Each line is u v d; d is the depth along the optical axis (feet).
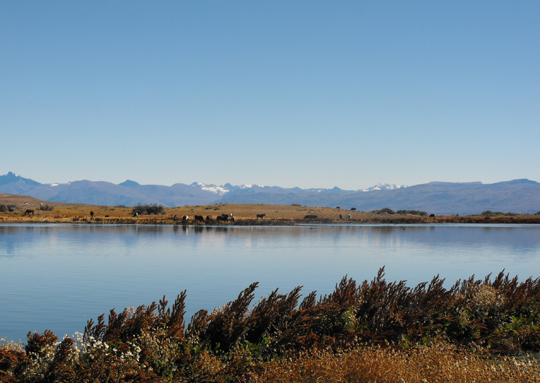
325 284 80.33
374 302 40.73
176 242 176.04
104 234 222.28
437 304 41.75
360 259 120.47
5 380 24.88
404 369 24.88
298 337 33.81
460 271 98.53
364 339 35.68
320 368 25.36
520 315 47.09
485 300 44.14
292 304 39.22
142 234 225.56
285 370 26.32
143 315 33.40
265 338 35.40
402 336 36.96
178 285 78.07
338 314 38.70
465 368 24.52
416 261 117.19
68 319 53.57
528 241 189.47
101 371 26.05
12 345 28.63
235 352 32.42
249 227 321.52
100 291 72.02
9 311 57.67
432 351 28.35
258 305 38.63
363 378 24.43
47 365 26.17
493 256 129.70
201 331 35.63
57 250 141.28
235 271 96.32
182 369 29.91
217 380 28.68
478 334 39.50
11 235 210.79
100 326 33.06
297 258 123.44
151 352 29.89
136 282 80.64
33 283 79.51
